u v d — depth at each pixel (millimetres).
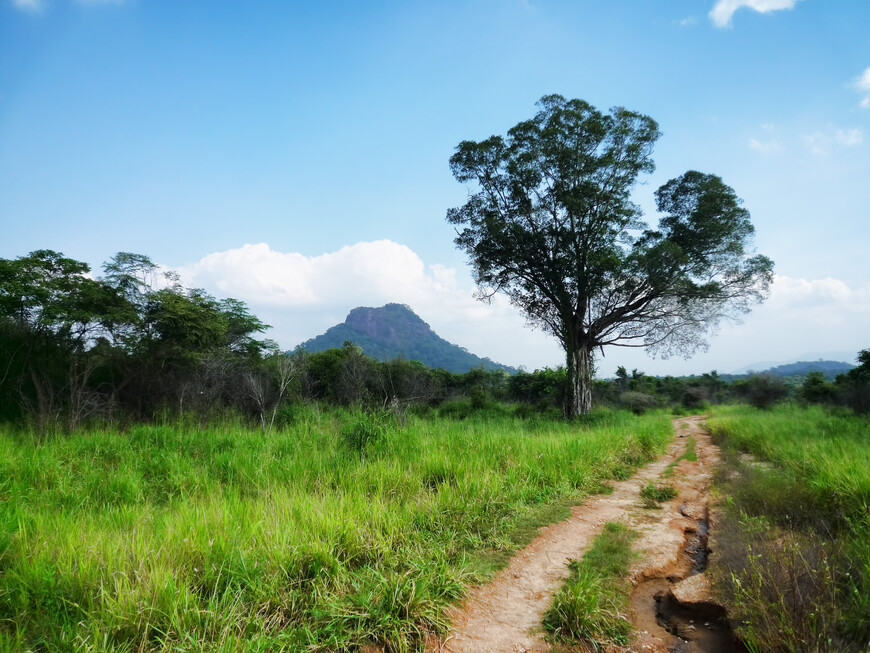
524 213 24906
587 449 10664
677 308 26188
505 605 4305
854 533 5234
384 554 4809
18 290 12914
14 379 13070
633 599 4711
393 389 25438
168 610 3564
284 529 4949
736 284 25203
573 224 24078
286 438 11164
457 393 35750
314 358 25781
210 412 15805
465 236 26250
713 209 23922
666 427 20500
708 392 49594
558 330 27141
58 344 14516
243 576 4105
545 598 4445
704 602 4461
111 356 14984
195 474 8281
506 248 24625
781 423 16344
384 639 3596
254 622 3619
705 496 8523
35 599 3805
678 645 3885
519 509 6781
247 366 19359
